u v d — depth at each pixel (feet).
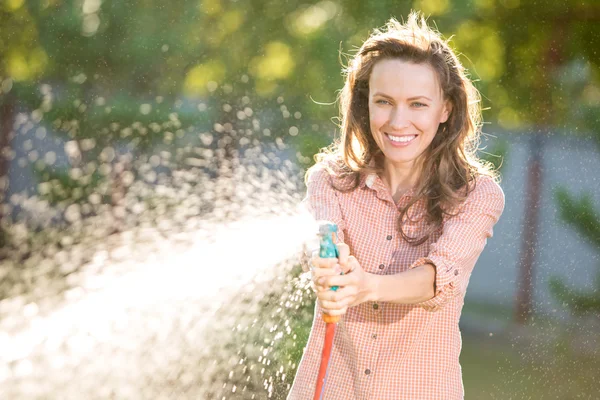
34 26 52.65
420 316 14.06
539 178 50.26
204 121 51.80
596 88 47.93
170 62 52.29
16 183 51.80
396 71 14.33
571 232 38.78
